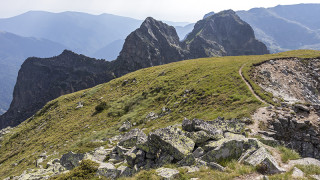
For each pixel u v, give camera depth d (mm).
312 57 61625
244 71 50344
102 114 57469
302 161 12469
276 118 24391
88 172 16031
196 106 39469
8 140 66875
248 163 12273
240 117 25625
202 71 62469
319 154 21750
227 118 26375
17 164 41812
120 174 15156
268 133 21016
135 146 18062
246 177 11156
